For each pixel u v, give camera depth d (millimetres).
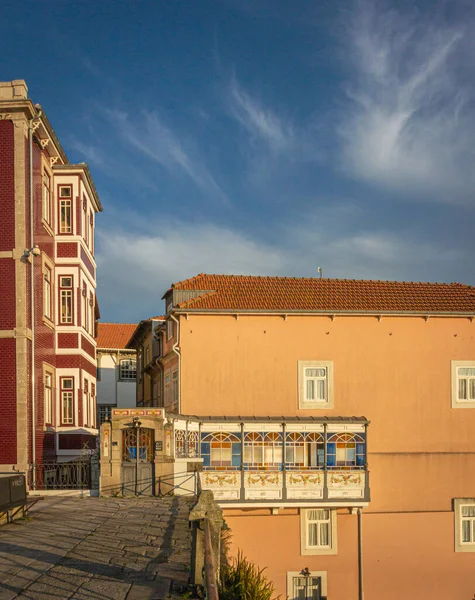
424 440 25469
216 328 25391
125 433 18266
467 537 25062
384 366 25797
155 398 33469
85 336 24062
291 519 23453
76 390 22781
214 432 22703
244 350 25344
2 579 8297
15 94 19516
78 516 13734
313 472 22812
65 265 23109
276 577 23125
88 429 24266
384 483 24922
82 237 23672
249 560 23000
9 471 18531
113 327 51094
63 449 22344
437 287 28594
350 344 25766
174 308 25000
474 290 28453
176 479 18062
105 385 46562
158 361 29984
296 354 25484
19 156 19547
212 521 7941
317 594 23438
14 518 13117
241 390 25109
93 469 19297
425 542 24656
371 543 24250
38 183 21000
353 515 24062
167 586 7988
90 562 9227
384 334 26000
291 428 23141
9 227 19422
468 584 24609
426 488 25109
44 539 10961
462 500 25141
